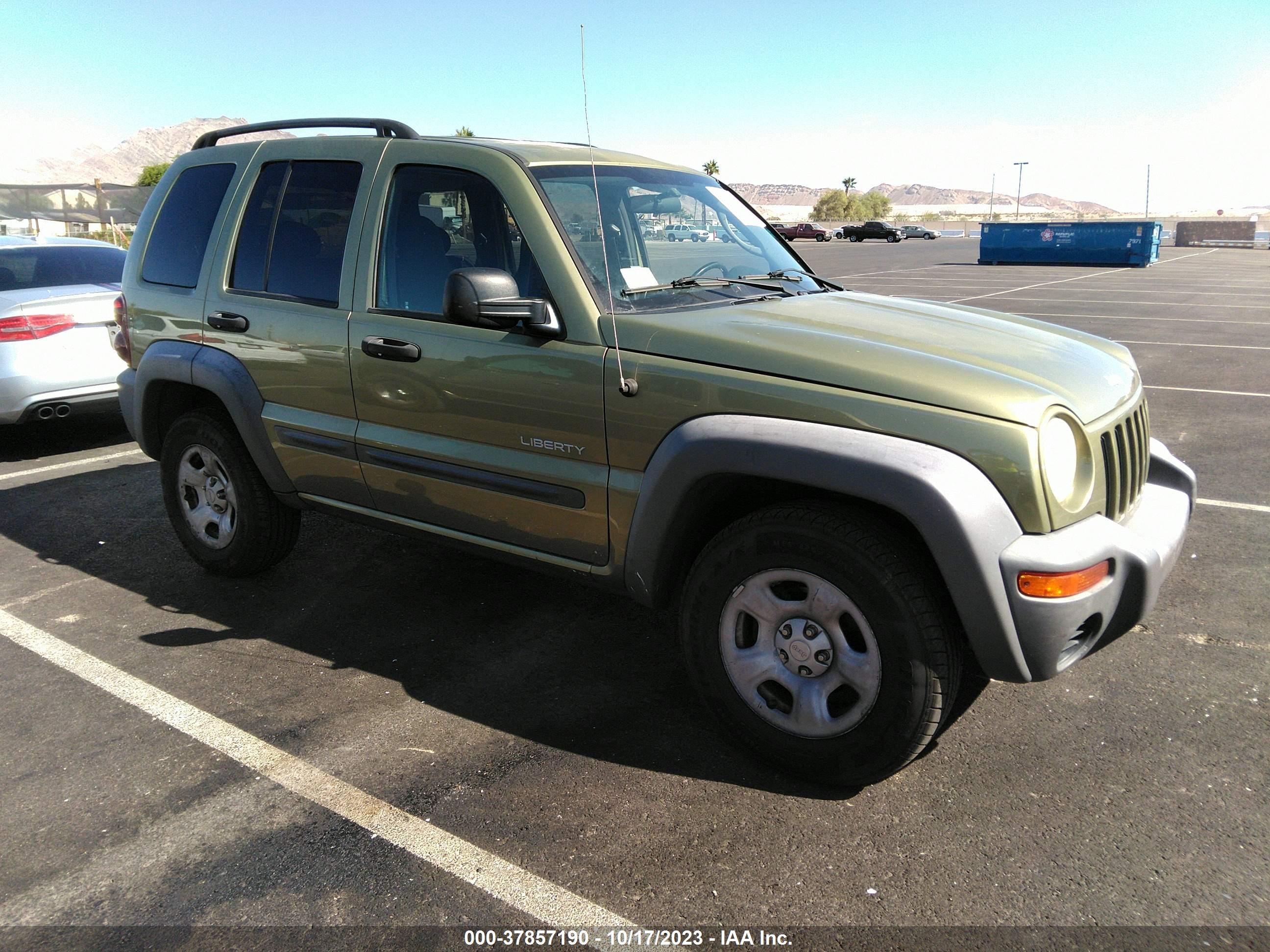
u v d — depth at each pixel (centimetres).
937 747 295
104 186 2839
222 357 392
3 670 357
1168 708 314
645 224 342
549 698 331
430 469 333
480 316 282
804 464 250
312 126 391
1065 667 258
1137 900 226
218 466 423
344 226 355
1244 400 802
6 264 694
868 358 262
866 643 257
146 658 364
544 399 299
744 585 276
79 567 464
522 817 263
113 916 227
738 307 315
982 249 3347
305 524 523
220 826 262
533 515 313
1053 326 365
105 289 679
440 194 331
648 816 263
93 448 715
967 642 278
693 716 318
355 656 365
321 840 255
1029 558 238
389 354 331
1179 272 2753
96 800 275
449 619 398
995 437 242
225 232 396
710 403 269
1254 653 350
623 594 308
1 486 610
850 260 3634
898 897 229
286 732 310
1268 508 515
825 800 269
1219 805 262
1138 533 284
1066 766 282
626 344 286
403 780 282
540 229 303
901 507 239
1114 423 277
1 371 626
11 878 242
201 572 455
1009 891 230
